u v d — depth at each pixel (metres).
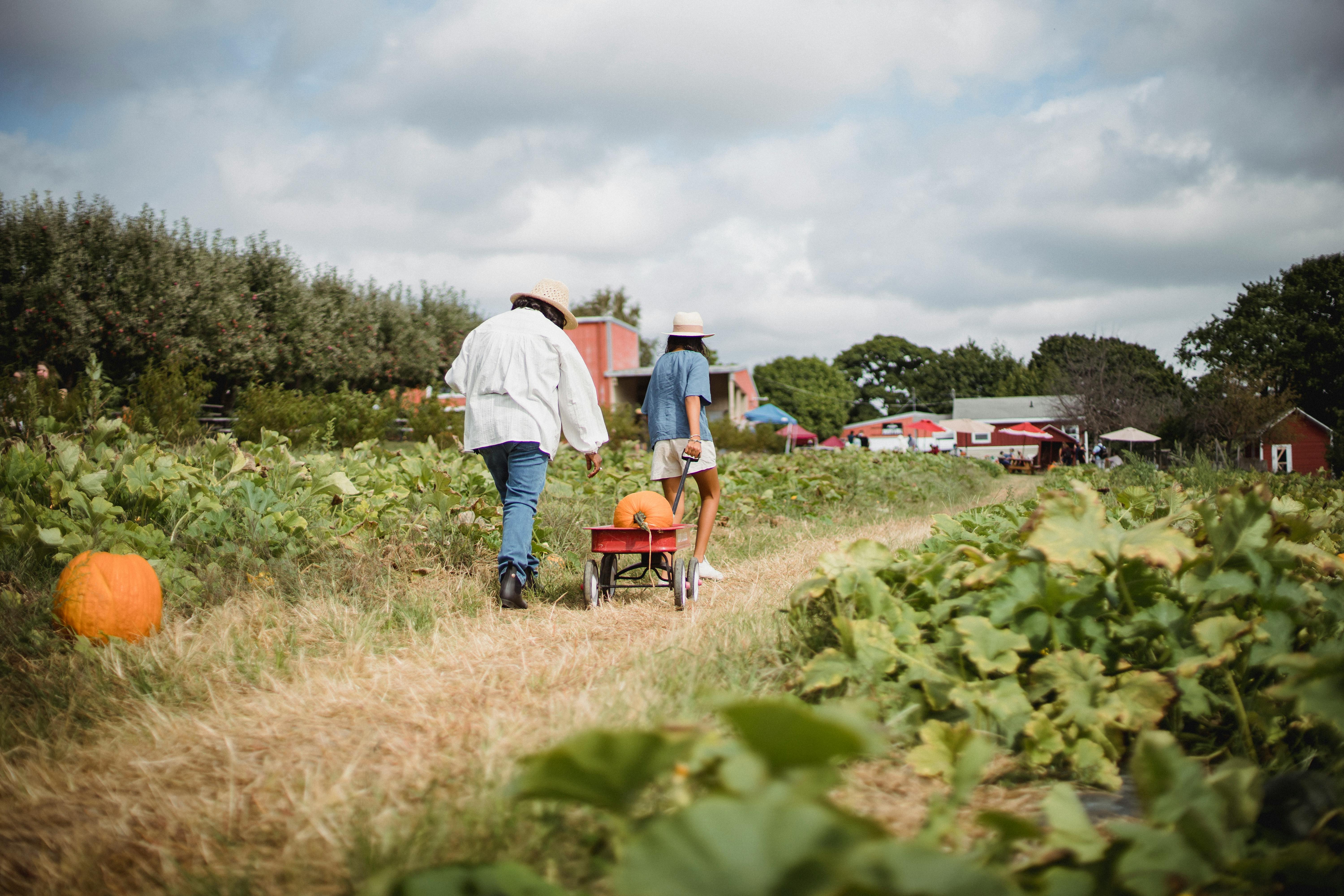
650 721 2.41
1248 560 2.46
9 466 4.86
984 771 2.14
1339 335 48.09
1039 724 2.20
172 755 2.35
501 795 1.85
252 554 4.39
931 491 13.04
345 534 5.05
